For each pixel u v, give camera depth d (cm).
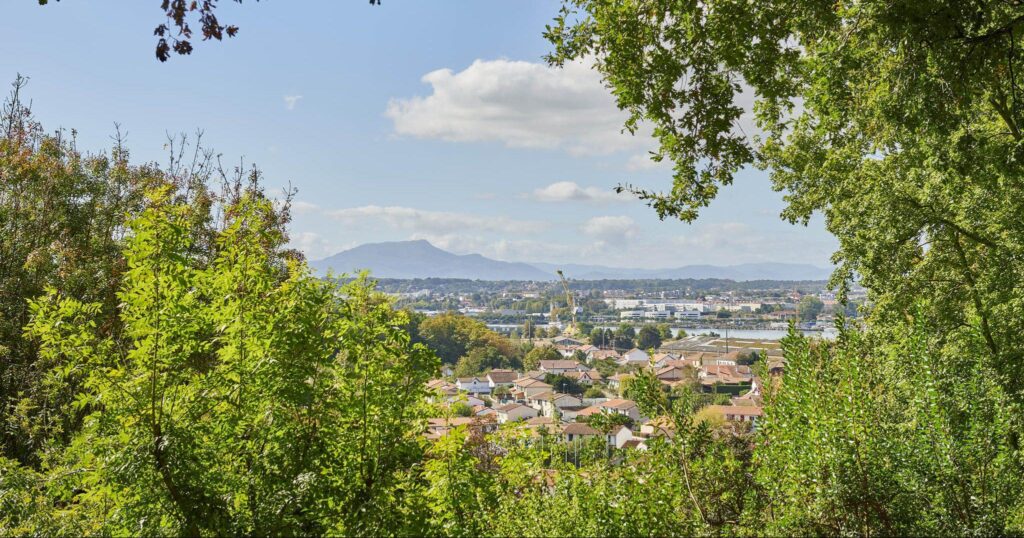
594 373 13638
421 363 535
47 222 1598
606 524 481
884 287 1505
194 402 507
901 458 490
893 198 1430
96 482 509
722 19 793
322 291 552
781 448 527
